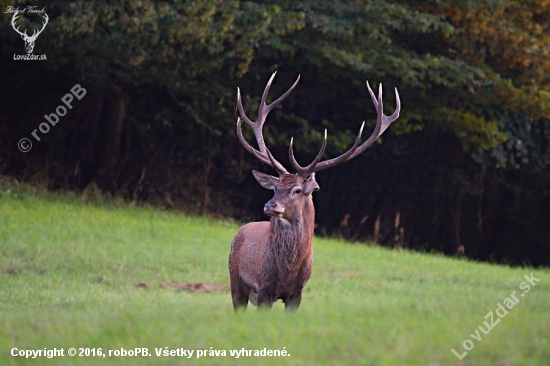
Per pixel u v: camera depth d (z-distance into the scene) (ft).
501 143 196.24
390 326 64.34
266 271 76.48
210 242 149.48
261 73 195.21
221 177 220.23
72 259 123.95
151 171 209.46
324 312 70.13
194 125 206.49
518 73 203.62
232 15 161.17
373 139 82.17
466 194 229.04
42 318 72.23
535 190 228.84
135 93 203.41
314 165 77.25
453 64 178.91
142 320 68.74
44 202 168.55
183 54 172.45
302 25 163.43
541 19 204.74
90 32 160.15
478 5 182.50
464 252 238.48
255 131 86.43
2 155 197.06
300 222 75.77
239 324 65.41
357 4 174.50
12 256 122.42
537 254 239.50
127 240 142.00
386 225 229.04
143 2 159.12
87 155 200.54
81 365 59.16
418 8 186.60
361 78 188.96
